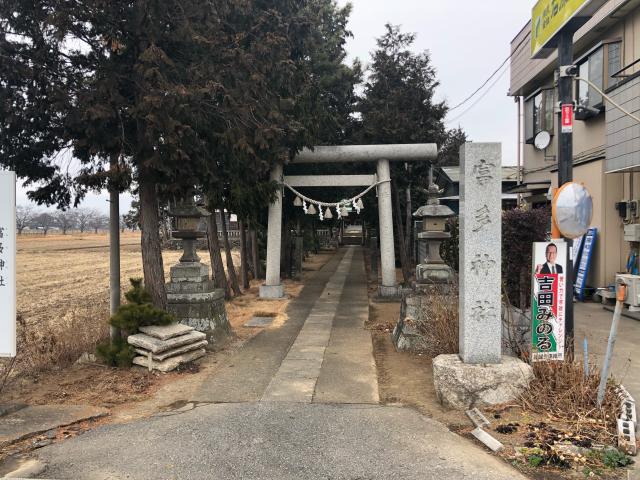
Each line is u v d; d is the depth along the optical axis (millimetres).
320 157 12078
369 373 6000
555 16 6031
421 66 14789
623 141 8789
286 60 7871
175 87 5820
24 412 4746
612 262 10445
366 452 3859
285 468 3627
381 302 11906
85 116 5656
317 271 19953
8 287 4566
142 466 3672
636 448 3797
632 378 5379
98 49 6465
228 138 7008
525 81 14719
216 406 4895
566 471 3537
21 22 6016
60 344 6504
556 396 4531
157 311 6469
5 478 3508
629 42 10070
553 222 4980
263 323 9453
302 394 5230
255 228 11555
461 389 4691
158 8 6008
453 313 6117
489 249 4836
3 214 4570
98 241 58031
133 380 5758
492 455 3811
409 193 17594
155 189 7203
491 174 4840
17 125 6285
